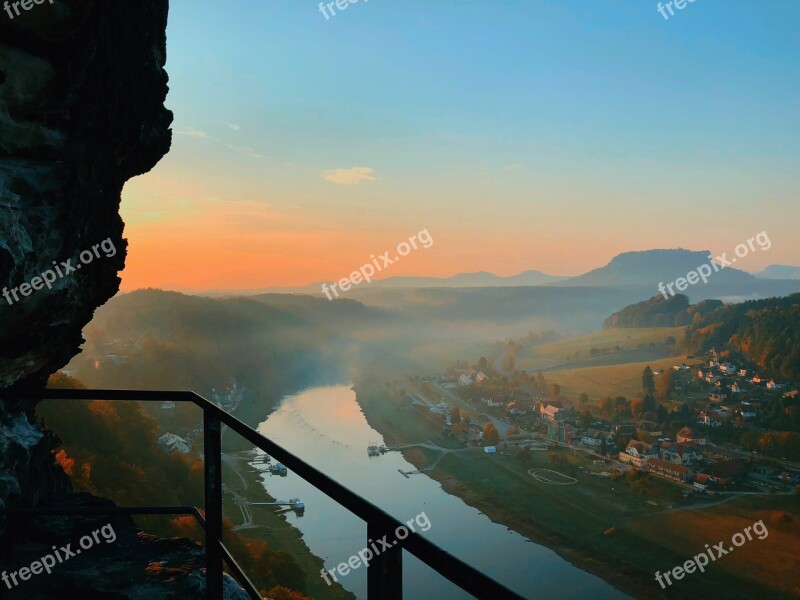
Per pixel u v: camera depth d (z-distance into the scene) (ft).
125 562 15.60
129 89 18.62
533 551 146.30
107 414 117.80
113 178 19.61
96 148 17.88
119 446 111.75
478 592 3.58
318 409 310.04
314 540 119.44
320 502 141.69
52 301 15.92
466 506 177.99
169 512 12.91
